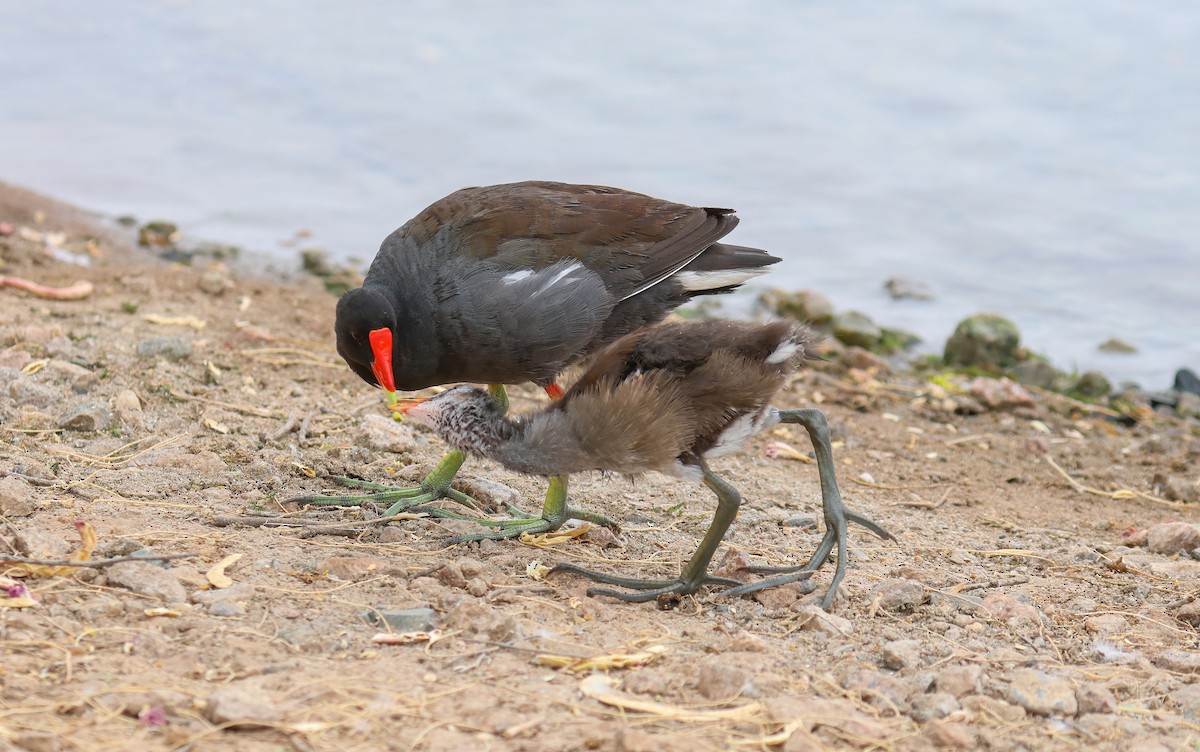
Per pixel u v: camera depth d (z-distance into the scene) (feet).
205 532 29.63
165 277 56.95
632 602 28.17
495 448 28.58
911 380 56.44
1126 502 42.78
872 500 40.04
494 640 24.91
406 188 74.08
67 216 67.87
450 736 21.06
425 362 34.04
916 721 23.22
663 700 23.07
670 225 36.01
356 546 30.07
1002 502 41.42
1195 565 33.81
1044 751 22.31
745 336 28.48
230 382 42.52
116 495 31.60
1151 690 25.05
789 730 21.85
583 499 36.55
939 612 28.71
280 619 25.12
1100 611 29.86
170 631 24.13
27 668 21.89
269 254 66.59
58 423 36.17
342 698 21.89
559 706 22.40
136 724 20.45
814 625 26.99
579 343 34.73
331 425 39.65
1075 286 67.82
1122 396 56.95
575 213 35.12
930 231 71.87
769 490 38.83
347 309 33.30
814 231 71.56
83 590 25.31
